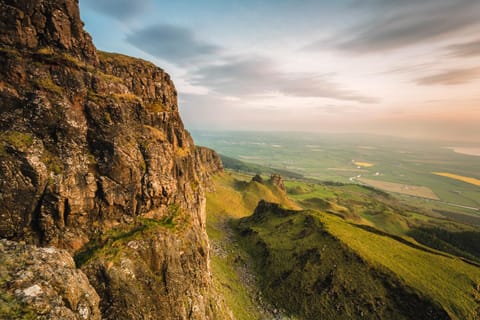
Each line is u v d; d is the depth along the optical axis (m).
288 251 82.62
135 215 39.88
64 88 36.25
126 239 35.28
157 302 33.41
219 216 135.12
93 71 42.22
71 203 31.80
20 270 19.12
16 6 34.19
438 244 160.25
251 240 99.88
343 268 68.81
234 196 171.62
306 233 89.00
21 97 32.06
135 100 47.97
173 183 48.75
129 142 41.31
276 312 63.09
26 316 16.36
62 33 39.25
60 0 39.44
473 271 68.31
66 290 20.81
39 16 36.59
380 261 68.56
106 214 36.19
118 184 37.72
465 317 53.94
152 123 52.31
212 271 69.50
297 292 67.25
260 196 184.88
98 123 38.06
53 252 22.94
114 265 31.09
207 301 43.81
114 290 29.45
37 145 31.16
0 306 15.87
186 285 39.69
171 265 38.28
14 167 27.94
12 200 27.28
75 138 35.06
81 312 21.41
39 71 34.53
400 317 56.12
